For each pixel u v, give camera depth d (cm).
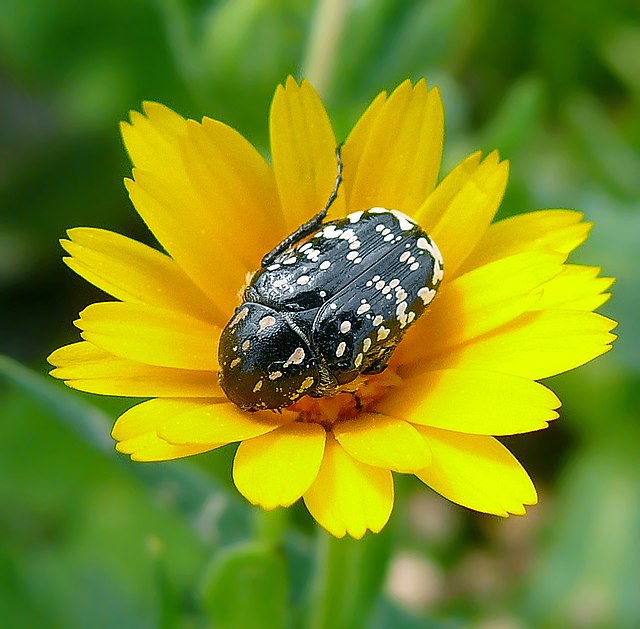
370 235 10
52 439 13
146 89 14
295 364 10
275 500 9
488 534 14
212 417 9
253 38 12
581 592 13
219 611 10
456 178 10
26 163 16
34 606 12
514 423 9
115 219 16
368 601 11
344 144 10
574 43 15
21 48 15
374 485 9
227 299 10
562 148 15
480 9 15
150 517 13
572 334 10
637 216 14
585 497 14
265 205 10
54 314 15
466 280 10
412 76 12
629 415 14
